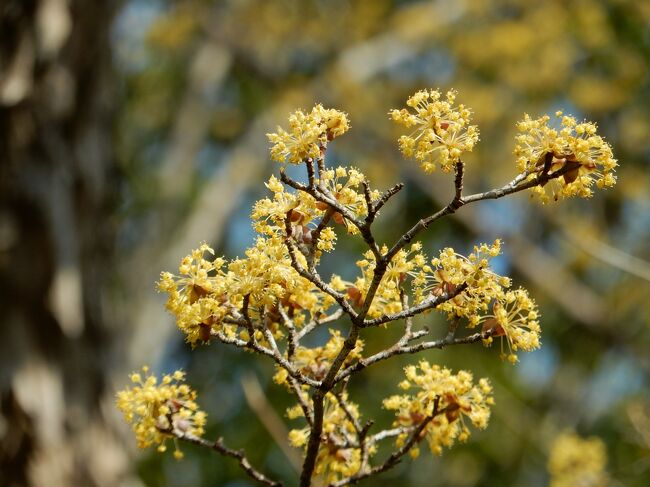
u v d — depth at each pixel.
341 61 14.09
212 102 15.29
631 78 12.06
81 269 6.82
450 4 14.18
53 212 6.66
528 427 10.33
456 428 2.58
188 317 2.27
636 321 11.14
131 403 2.53
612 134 12.16
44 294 6.48
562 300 11.27
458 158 2.13
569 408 11.21
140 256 12.77
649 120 12.08
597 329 11.19
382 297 2.51
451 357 10.87
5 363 6.18
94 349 6.75
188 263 2.34
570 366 11.74
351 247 12.35
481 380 2.57
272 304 2.33
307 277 2.23
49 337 6.44
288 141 2.19
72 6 7.13
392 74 14.33
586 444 6.41
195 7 14.31
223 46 14.81
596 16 12.11
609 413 10.94
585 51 12.59
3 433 6.01
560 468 6.38
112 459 6.46
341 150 13.35
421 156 2.18
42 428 6.12
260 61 14.76
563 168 2.19
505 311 2.32
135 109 15.07
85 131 7.15
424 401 2.58
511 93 12.82
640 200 11.59
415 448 2.55
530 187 2.21
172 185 13.88
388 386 10.69
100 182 7.20
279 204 2.30
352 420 2.52
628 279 11.04
